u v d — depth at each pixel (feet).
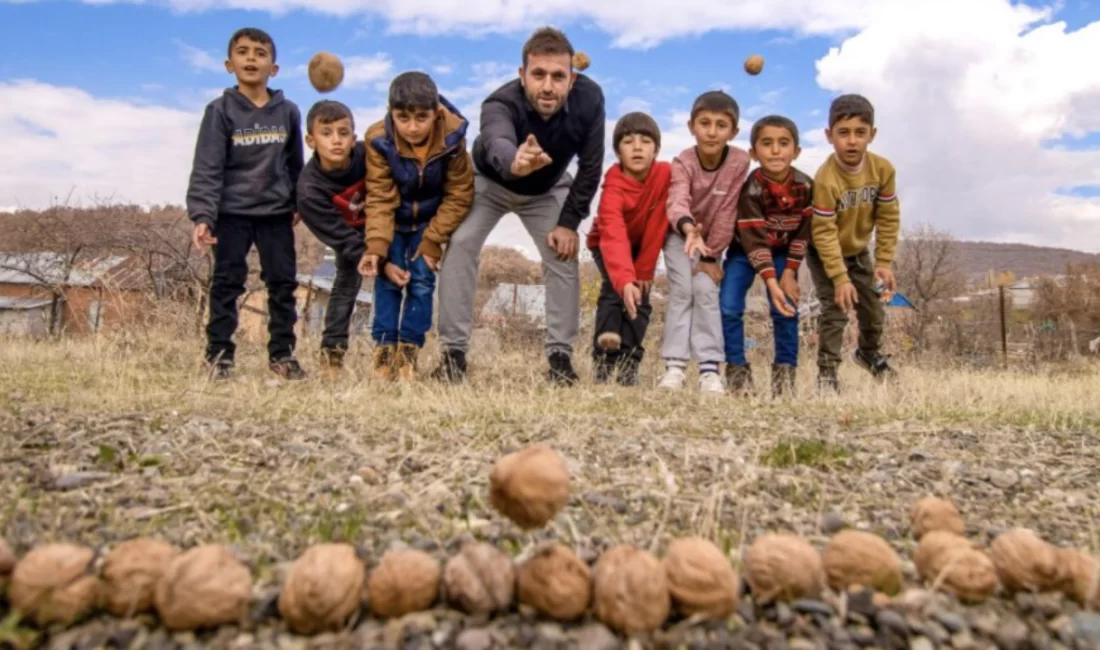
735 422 12.10
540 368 18.85
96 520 5.98
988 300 79.61
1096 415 14.80
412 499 6.75
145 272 33.53
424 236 15.90
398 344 16.12
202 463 7.98
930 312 75.10
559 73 14.99
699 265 16.76
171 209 35.99
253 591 4.66
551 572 4.34
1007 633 4.45
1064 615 4.72
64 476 7.10
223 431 9.63
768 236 16.58
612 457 8.91
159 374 15.66
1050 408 15.16
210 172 15.64
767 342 29.30
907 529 6.75
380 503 6.72
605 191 16.76
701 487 7.71
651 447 9.32
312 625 4.13
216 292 16.15
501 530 6.10
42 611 4.06
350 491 7.07
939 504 6.20
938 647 4.32
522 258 52.42
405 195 15.83
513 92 15.55
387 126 15.52
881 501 7.63
